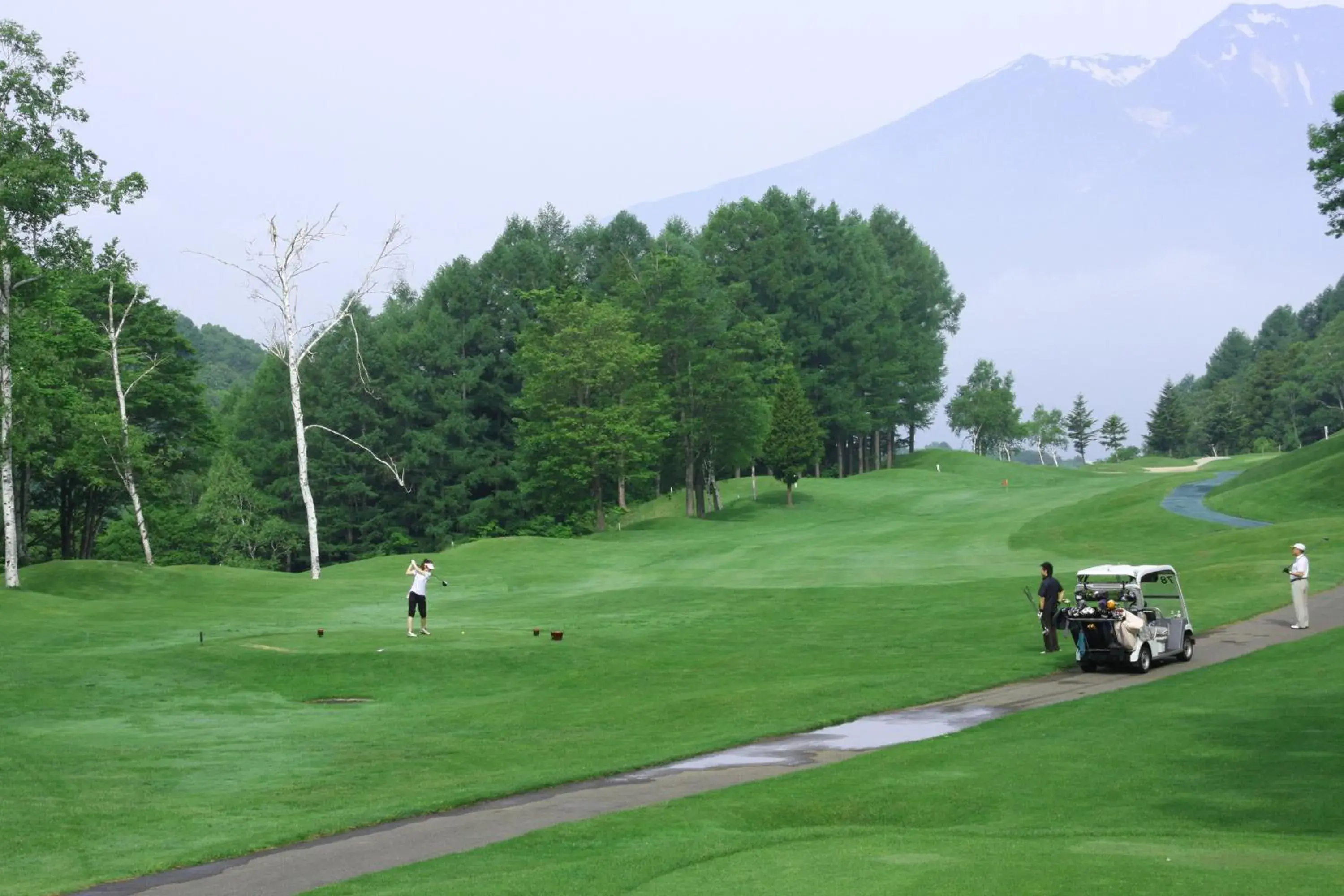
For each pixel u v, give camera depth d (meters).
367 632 43.41
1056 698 28.47
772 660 36.97
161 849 18.06
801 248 170.88
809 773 21.22
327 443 136.62
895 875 13.80
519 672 36.47
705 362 120.69
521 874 15.03
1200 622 38.97
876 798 19.00
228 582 63.25
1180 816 17.20
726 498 138.38
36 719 30.06
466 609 53.00
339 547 135.12
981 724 25.50
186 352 93.06
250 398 144.50
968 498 122.06
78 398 72.56
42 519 106.44
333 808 20.62
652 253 137.75
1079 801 18.38
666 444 124.88
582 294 128.75
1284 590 44.56
